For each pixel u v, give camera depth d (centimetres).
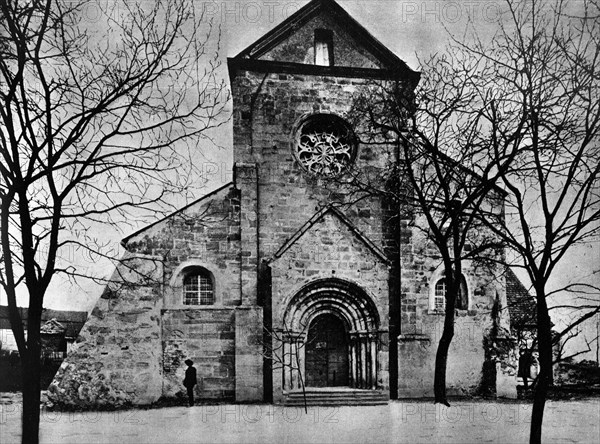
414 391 2297
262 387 2212
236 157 2405
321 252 2283
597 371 2317
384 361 2238
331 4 2525
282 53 2492
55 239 1136
